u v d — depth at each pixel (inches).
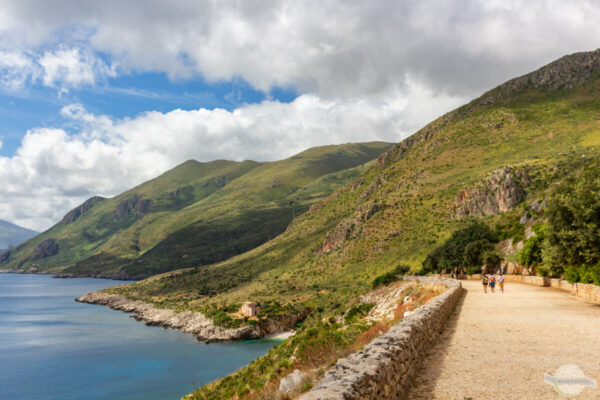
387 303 2015.3
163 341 5329.7
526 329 622.8
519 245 2677.2
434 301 735.1
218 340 5236.2
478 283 2188.7
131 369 4069.9
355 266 6446.9
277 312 5551.2
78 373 3976.4
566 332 582.6
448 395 322.7
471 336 582.9
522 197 5241.1
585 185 1079.0
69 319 7165.4
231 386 1220.5
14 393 3437.5
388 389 284.0
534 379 351.9
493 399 305.0
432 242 5418.3
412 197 7278.5
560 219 1147.3
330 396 200.4
